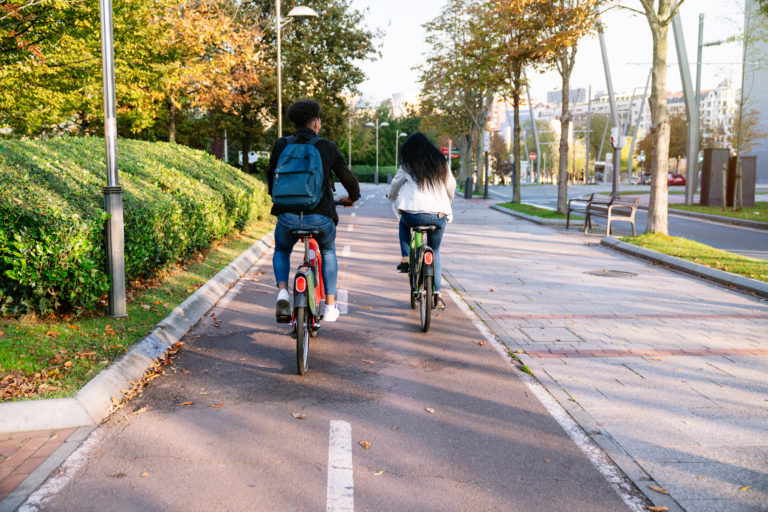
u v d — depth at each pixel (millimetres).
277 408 4180
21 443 3559
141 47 15047
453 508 2939
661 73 13336
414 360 5301
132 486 3096
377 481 3186
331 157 4836
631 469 3357
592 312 7164
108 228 5914
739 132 24750
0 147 6855
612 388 4637
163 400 4301
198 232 9500
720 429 3904
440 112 47000
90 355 4805
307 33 30000
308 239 4918
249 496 3016
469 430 3852
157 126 26484
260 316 6867
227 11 22156
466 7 27703
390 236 15172
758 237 15633
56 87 12836
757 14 22516
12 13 9930
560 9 19547
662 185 13555
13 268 5359
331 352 5516
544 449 3600
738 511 2947
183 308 6582
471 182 39500
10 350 4750
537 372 5000
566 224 18422
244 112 29109
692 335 6168
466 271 10031
